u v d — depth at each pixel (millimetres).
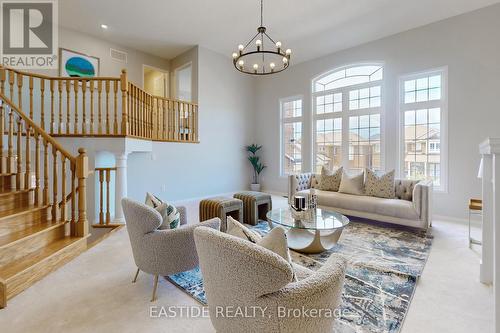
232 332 1202
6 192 2840
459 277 2316
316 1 4141
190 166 6094
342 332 1602
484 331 1610
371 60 5359
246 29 5184
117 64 5934
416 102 4820
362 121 5609
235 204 3711
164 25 5078
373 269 2477
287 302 1062
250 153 7539
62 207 3064
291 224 2832
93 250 2990
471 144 4184
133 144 4289
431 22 4566
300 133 6785
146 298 1986
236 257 1040
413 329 1631
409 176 4941
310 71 6395
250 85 7516
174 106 5746
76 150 3979
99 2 4320
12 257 2303
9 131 3193
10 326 1646
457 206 4320
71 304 1895
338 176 4918
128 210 2053
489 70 4020
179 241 2037
